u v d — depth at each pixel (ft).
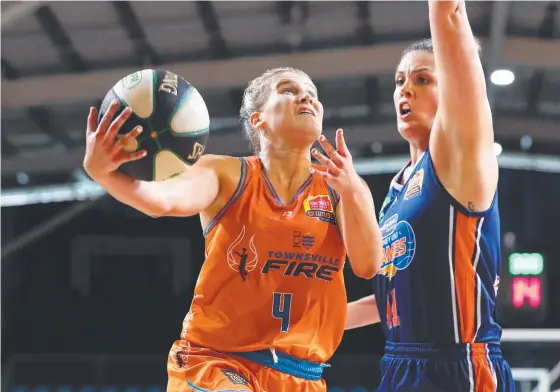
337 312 10.68
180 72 43.37
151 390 55.98
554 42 42.47
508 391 11.10
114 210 65.00
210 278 10.44
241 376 9.96
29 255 63.82
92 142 8.27
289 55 43.24
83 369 56.03
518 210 61.87
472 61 10.18
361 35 42.39
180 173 9.43
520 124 55.88
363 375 53.72
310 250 10.48
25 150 54.90
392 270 11.75
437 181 11.15
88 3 35.91
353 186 10.07
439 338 11.10
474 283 11.03
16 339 62.90
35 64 42.16
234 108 50.31
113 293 64.34
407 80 12.12
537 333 20.38
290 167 11.04
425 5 38.88
